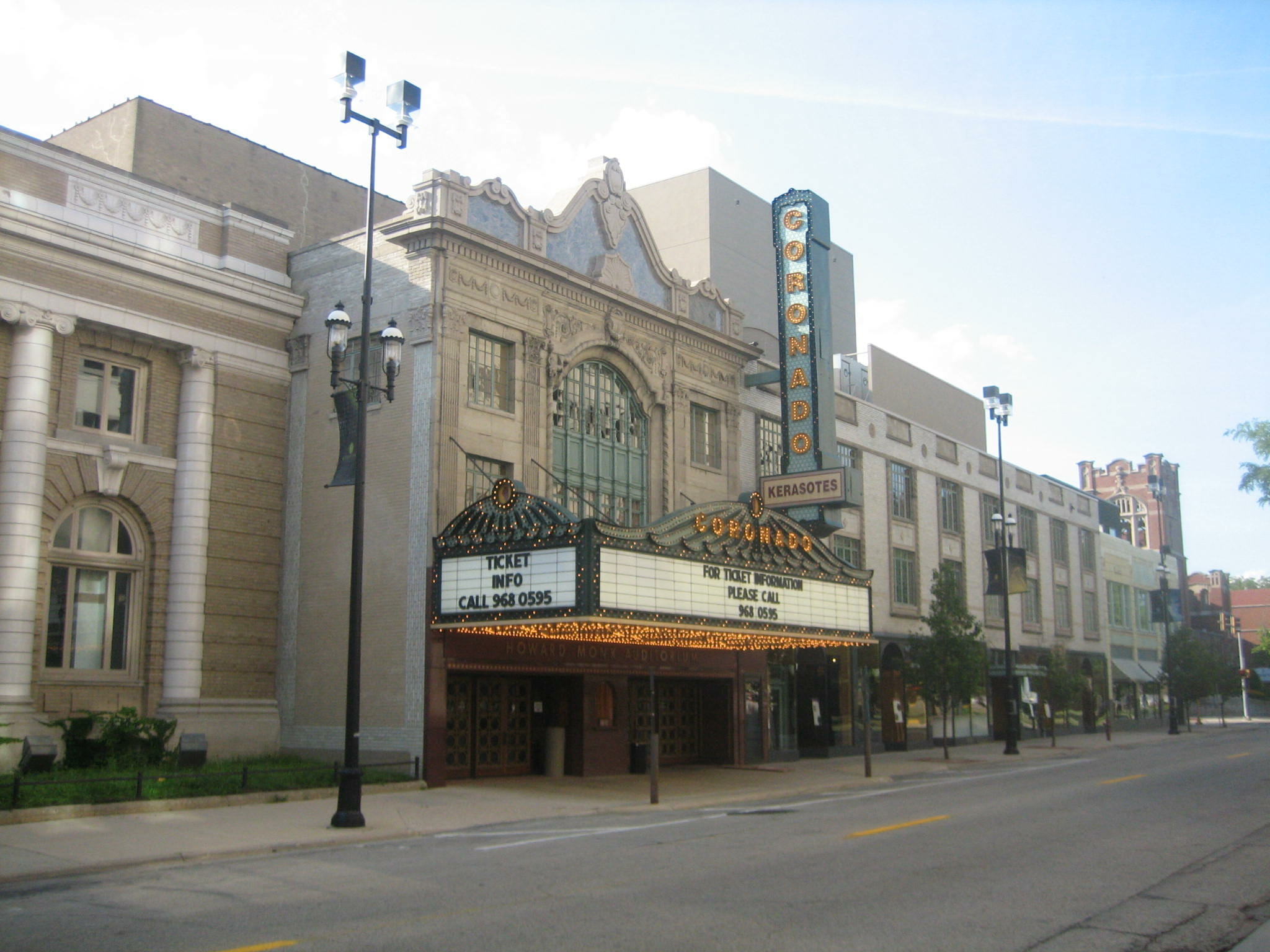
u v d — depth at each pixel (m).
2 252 22.30
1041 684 47.00
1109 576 65.31
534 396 26.73
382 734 24.02
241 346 26.56
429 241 24.95
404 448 24.78
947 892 11.05
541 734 27.11
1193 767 30.33
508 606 22.34
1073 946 8.85
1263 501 34.12
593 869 12.63
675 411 31.31
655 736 21.36
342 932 9.27
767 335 43.81
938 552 45.81
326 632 25.67
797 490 32.09
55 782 18.16
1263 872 12.34
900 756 37.72
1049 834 15.62
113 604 24.27
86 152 31.72
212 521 25.48
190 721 24.41
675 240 44.47
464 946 8.67
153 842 14.94
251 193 33.47
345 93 18.70
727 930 9.28
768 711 33.47
